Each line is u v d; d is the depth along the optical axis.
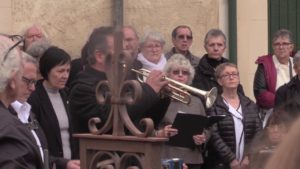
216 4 22.70
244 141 16.00
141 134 7.88
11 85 8.05
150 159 7.84
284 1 24.09
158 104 11.02
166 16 22.06
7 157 7.36
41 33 17.45
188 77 14.60
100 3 21.05
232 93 16.33
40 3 20.25
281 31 19.39
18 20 20.02
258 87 19.20
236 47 23.28
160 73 9.57
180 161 11.86
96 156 8.42
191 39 19.14
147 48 17.19
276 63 19.30
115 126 8.18
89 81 11.11
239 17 23.41
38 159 7.68
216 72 16.58
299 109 5.35
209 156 15.80
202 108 14.59
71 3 20.64
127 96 8.16
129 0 21.53
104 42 11.02
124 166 8.16
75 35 20.72
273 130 5.75
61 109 13.02
